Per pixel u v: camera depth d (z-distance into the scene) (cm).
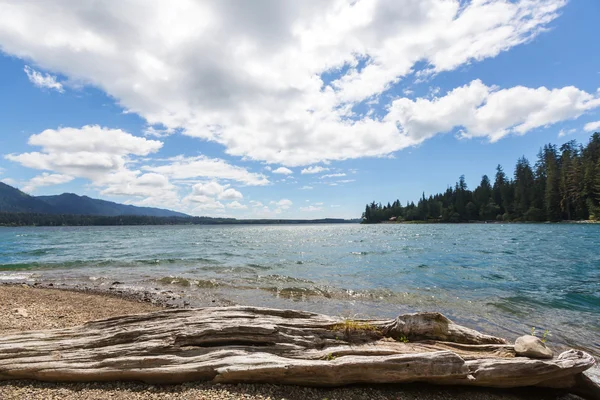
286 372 487
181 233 8669
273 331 567
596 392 523
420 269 1988
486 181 11350
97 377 491
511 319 998
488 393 516
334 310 1110
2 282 1675
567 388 534
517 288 1446
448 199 12356
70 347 540
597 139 8294
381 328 616
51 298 1241
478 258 2488
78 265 2275
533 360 515
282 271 1961
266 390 484
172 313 637
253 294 1366
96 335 571
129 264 2308
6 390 470
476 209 11169
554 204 8212
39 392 467
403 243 4050
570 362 520
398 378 494
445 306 1152
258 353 526
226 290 1442
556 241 3756
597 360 691
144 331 563
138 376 493
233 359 508
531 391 537
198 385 488
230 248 3694
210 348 537
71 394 464
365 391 498
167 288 1502
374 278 1702
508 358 526
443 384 511
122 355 518
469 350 561
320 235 6825
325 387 500
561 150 9231
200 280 1633
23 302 1127
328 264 2241
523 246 3312
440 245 3662
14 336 570
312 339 571
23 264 2314
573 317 1016
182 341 543
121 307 1130
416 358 497
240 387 486
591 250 2859
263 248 3647
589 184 7381
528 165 10056
